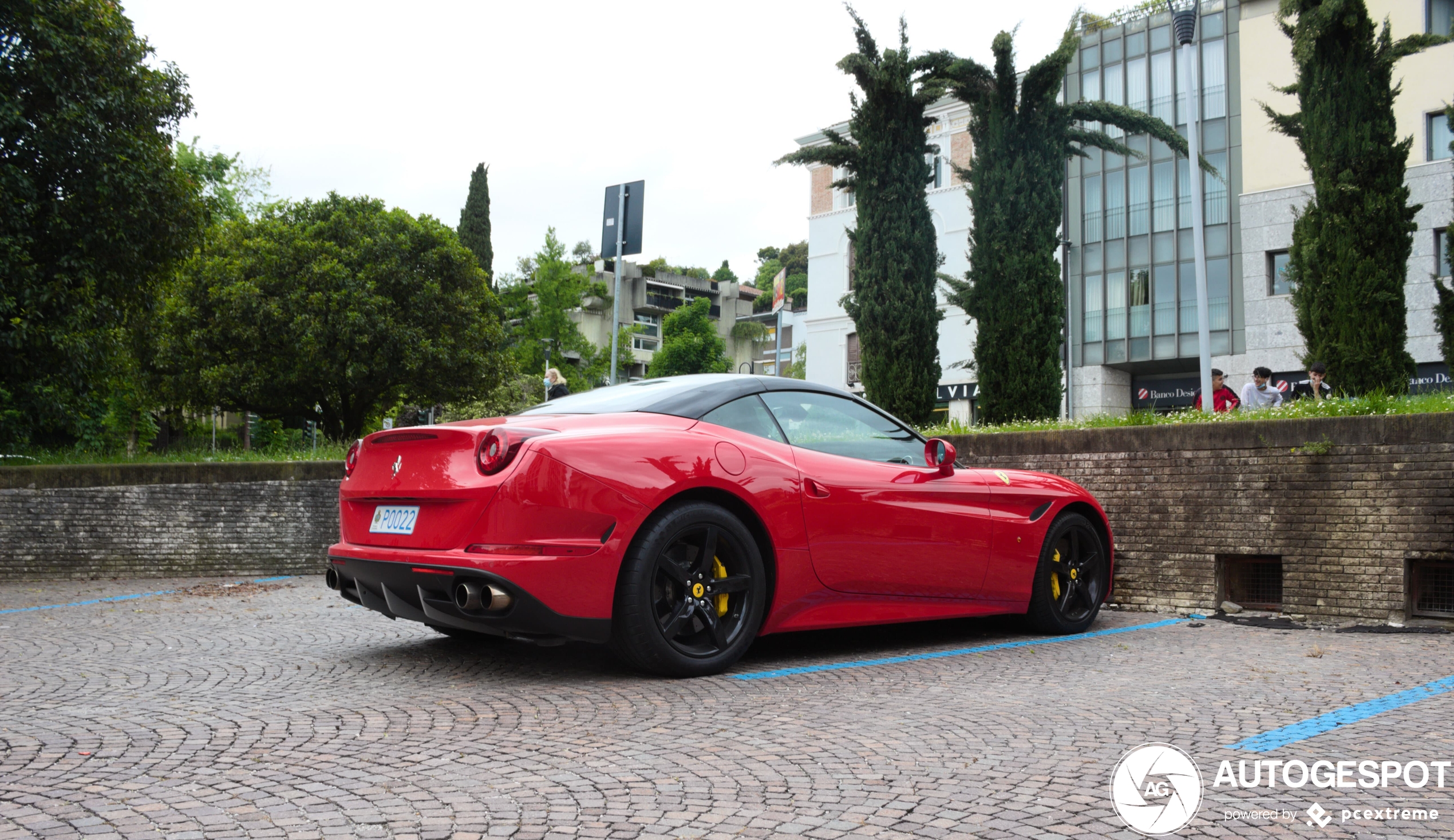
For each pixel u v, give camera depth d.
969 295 12.66
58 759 2.97
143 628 5.95
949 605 5.28
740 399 4.82
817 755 3.08
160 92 12.90
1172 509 7.10
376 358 28.47
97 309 12.04
